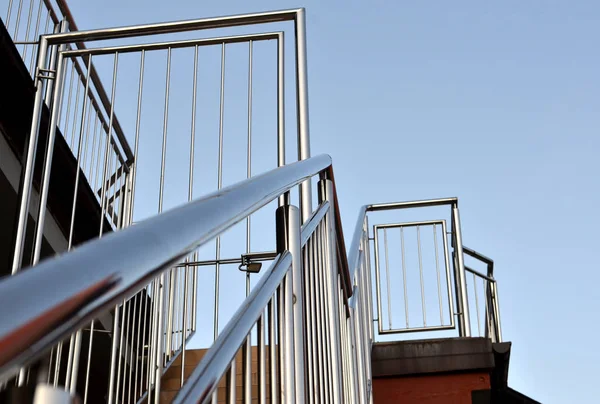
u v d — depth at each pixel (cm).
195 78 317
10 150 381
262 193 122
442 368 518
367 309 445
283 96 307
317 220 200
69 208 418
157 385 192
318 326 186
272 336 132
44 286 45
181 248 69
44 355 43
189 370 380
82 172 391
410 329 625
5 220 412
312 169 196
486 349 520
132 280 55
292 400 140
